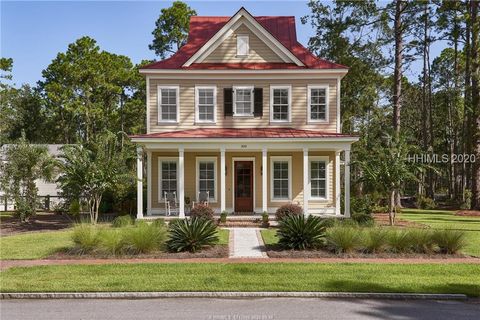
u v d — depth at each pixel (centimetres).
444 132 4925
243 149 2152
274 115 2403
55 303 901
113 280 1023
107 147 2047
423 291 945
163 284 989
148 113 2384
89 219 2242
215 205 2364
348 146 2120
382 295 930
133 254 1325
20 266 1179
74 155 1998
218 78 2397
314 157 2370
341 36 3128
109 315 817
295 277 1051
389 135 2183
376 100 3897
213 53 2439
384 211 2809
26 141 2423
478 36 2872
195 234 1380
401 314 823
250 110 2403
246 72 2372
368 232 1434
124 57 5262
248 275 1068
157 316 810
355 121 3894
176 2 4538
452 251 1355
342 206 2405
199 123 2388
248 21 2427
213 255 1316
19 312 839
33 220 2391
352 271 1108
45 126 5650
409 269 1132
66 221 2323
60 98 4803
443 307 869
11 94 5291
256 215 2222
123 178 2016
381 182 1994
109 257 1296
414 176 1967
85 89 4819
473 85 2933
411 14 2969
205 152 2377
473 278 1052
